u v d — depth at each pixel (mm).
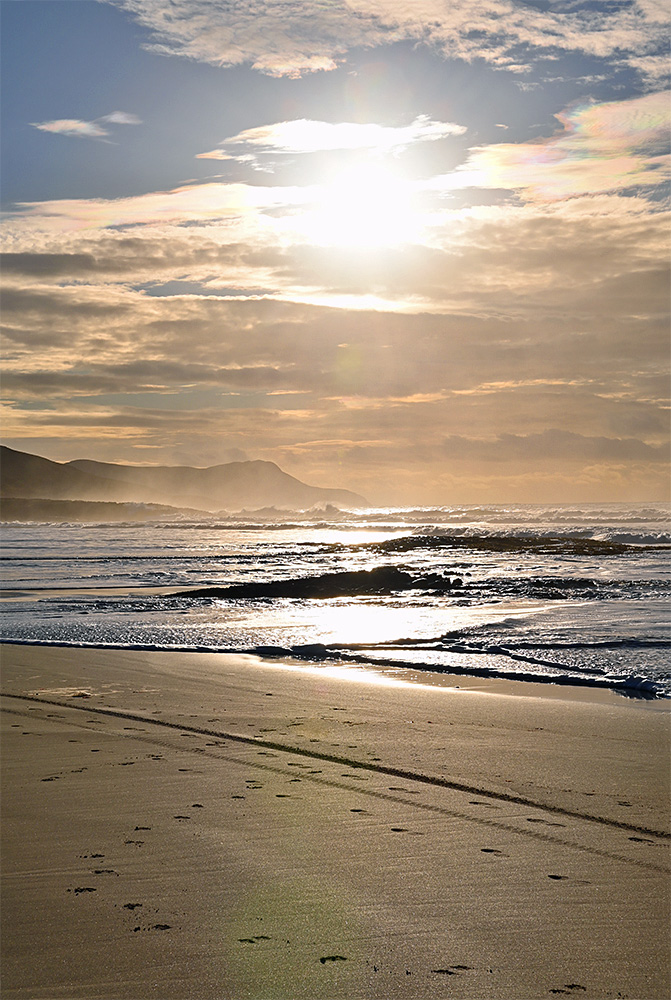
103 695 10445
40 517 189875
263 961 3695
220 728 8594
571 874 4695
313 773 6863
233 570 35188
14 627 17516
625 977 3576
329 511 162000
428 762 7234
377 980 3541
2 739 8055
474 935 3951
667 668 12242
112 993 3432
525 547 47812
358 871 4734
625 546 48469
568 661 12969
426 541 49812
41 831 5410
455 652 14102
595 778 6746
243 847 5113
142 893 4422
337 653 14055
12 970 3613
